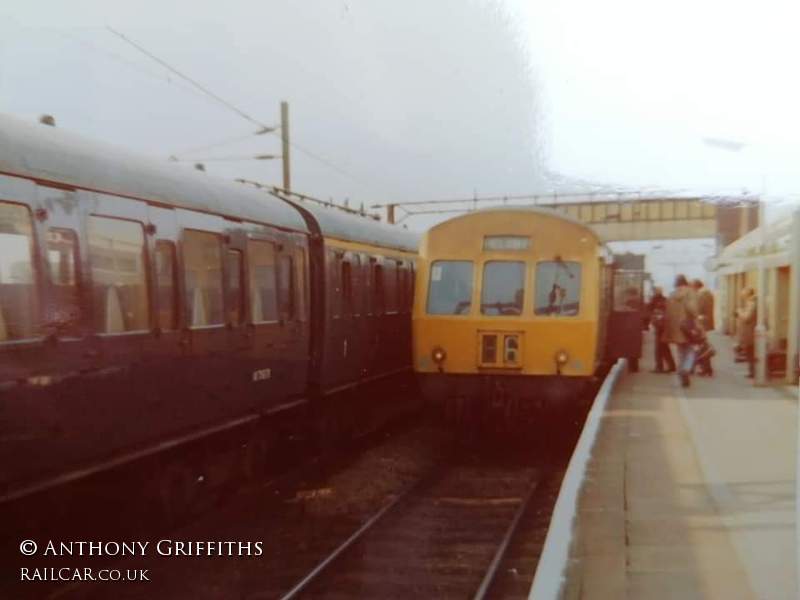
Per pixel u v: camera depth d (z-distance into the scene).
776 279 15.43
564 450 13.15
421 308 12.83
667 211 13.79
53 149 6.65
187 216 8.52
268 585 7.18
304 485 10.90
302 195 12.98
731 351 21.86
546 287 12.48
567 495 7.75
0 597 6.55
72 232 6.68
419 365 12.77
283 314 10.91
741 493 7.93
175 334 8.17
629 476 8.67
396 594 7.03
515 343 12.40
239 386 9.64
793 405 13.09
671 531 6.79
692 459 9.43
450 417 12.78
